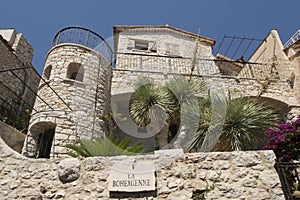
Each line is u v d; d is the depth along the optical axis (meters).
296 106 8.34
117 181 3.12
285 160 4.48
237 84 8.71
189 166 3.26
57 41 8.95
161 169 3.24
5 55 9.69
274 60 9.76
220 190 3.06
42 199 3.06
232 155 3.34
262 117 5.39
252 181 3.11
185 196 3.02
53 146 6.19
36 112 7.04
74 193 3.09
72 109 6.47
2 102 8.64
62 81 7.55
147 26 11.67
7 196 3.09
